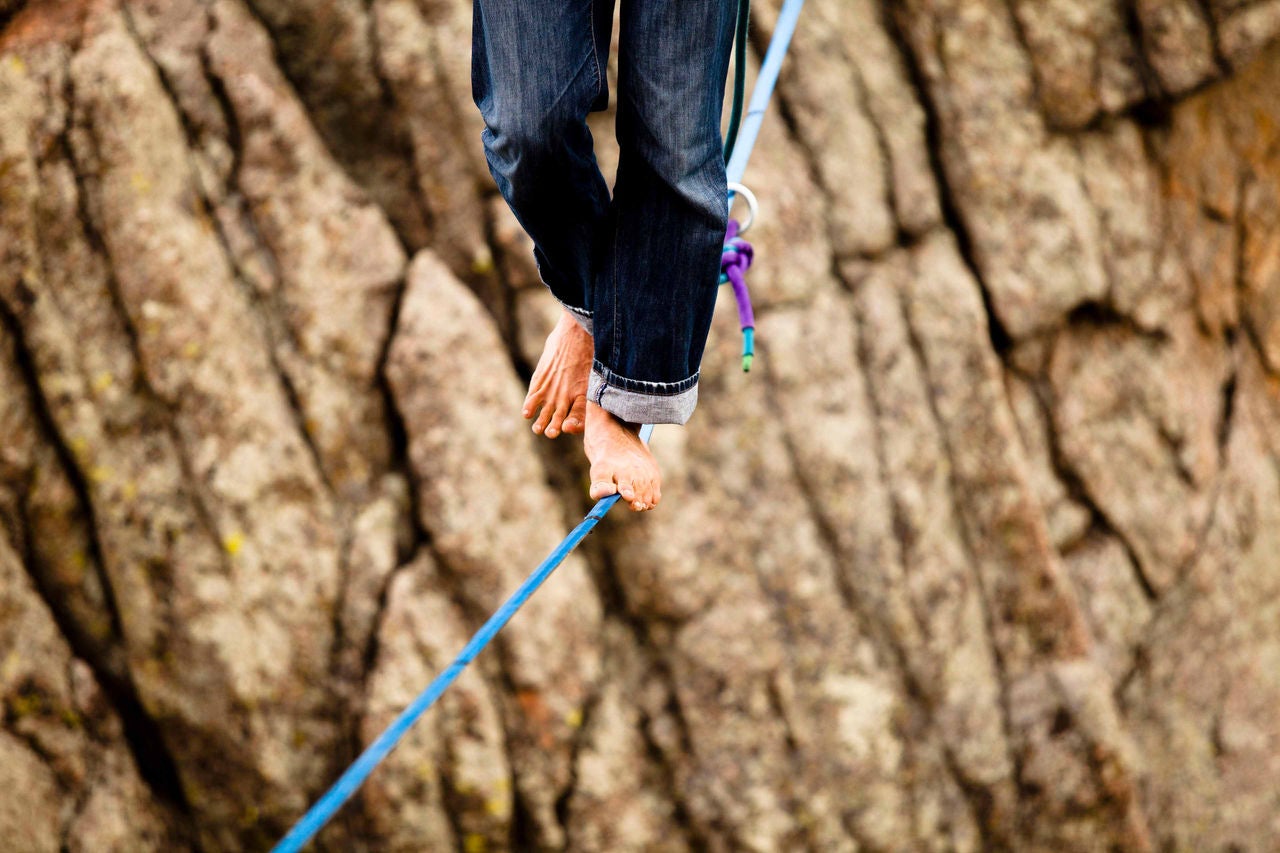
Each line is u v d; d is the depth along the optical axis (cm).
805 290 1038
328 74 976
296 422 937
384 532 949
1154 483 1216
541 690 952
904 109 1113
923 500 1062
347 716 927
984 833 1084
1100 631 1180
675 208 291
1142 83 1156
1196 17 1133
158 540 891
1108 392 1195
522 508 956
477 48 304
